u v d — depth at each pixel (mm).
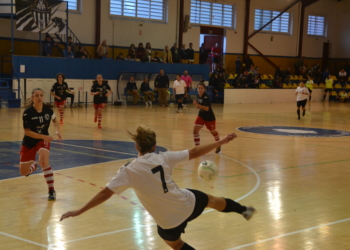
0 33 23906
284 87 35219
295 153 11195
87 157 9773
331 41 40906
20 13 22094
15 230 5090
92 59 25484
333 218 5848
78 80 25016
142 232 5098
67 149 10734
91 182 7527
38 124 6371
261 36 36250
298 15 38188
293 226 5469
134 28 29375
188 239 4945
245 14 34781
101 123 16609
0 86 22906
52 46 24344
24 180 7586
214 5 33312
